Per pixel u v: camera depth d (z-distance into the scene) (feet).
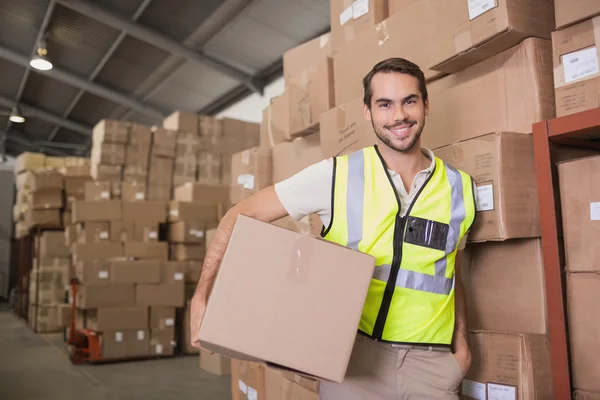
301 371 3.28
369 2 5.93
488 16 4.27
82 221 16.14
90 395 11.75
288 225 6.63
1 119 35.55
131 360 15.80
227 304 3.24
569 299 4.05
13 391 12.12
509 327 4.54
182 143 18.76
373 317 3.84
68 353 16.85
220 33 20.21
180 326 17.07
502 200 4.15
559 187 4.22
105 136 17.46
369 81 4.08
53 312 21.79
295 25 18.62
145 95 27.84
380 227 3.81
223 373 13.71
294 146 7.24
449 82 5.09
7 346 18.44
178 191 18.19
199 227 17.06
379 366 3.82
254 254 3.32
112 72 25.89
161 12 19.65
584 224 3.97
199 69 23.65
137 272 15.60
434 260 3.89
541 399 4.11
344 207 3.88
